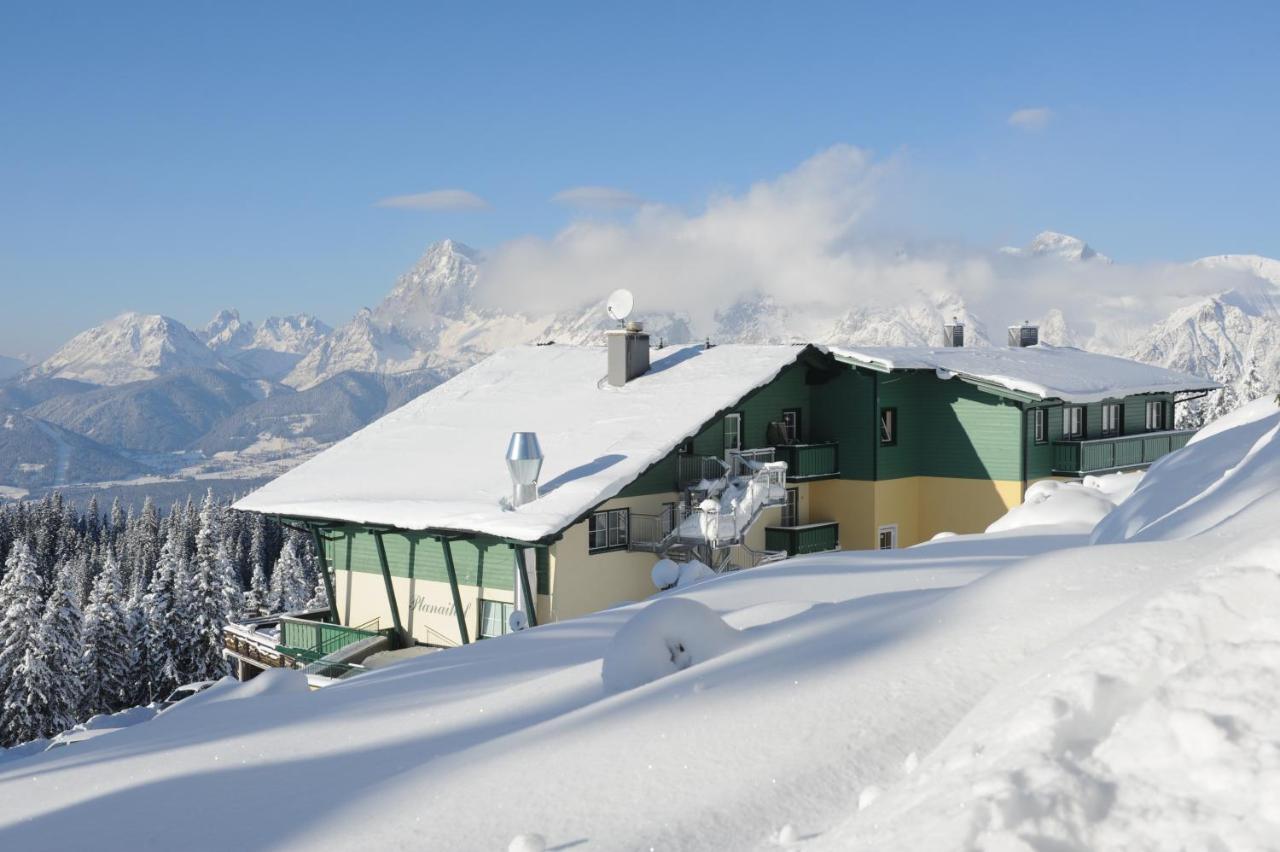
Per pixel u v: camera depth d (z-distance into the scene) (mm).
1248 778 2209
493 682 7719
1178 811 2203
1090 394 29062
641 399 27141
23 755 14430
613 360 28734
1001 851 2188
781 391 28703
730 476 25797
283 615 27938
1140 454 31406
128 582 96625
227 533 109812
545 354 33062
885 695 4086
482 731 5578
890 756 3578
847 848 2520
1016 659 4152
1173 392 34375
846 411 29078
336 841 3865
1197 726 2373
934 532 29969
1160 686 2596
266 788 4977
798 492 28875
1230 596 2949
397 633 25484
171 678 50781
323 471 27828
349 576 26656
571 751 4227
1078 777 2369
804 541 27531
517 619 22219
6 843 4836
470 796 3971
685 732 4137
